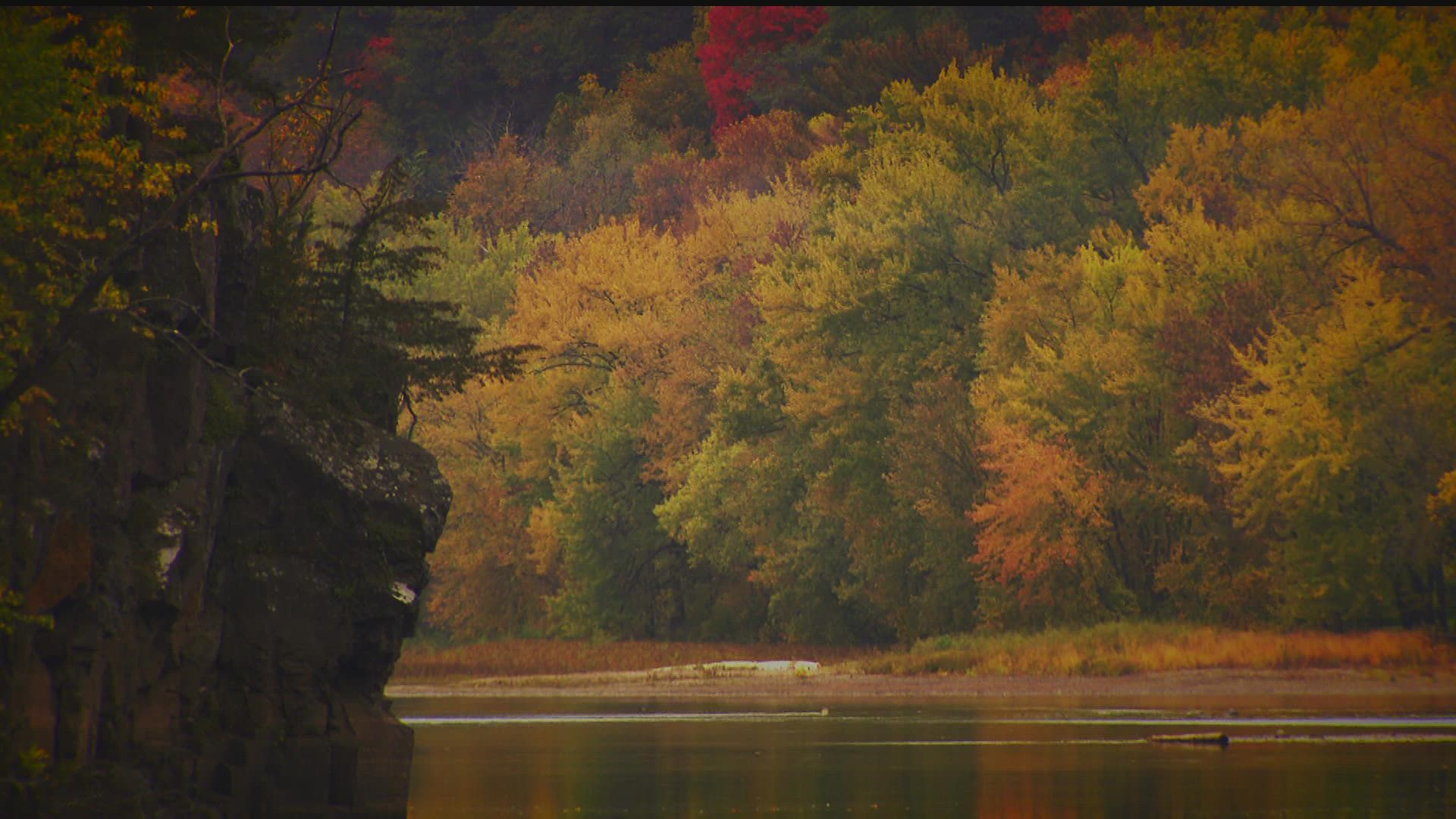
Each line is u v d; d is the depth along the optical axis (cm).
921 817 3056
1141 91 10694
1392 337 7812
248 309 3216
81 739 2486
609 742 4688
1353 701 5719
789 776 3747
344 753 2948
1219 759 3975
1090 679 6925
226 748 2855
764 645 10006
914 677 7481
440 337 3722
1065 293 9044
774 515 10100
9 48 2305
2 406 2311
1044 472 8156
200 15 3039
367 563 3039
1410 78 10206
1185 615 8200
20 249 2484
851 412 9650
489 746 4597
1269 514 7875
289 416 3061
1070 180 10544
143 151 2775
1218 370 8181
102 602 2536
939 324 9844
